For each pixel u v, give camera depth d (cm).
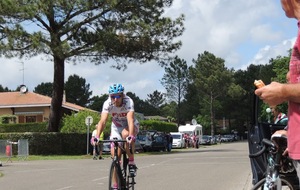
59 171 1698
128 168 760
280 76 4441
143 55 3200
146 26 2930
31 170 1773
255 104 555
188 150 4225
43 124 4419
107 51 3067
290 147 266
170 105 10525
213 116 9531
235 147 4838
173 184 1180
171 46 3222
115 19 3066
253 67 10081
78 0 2731
